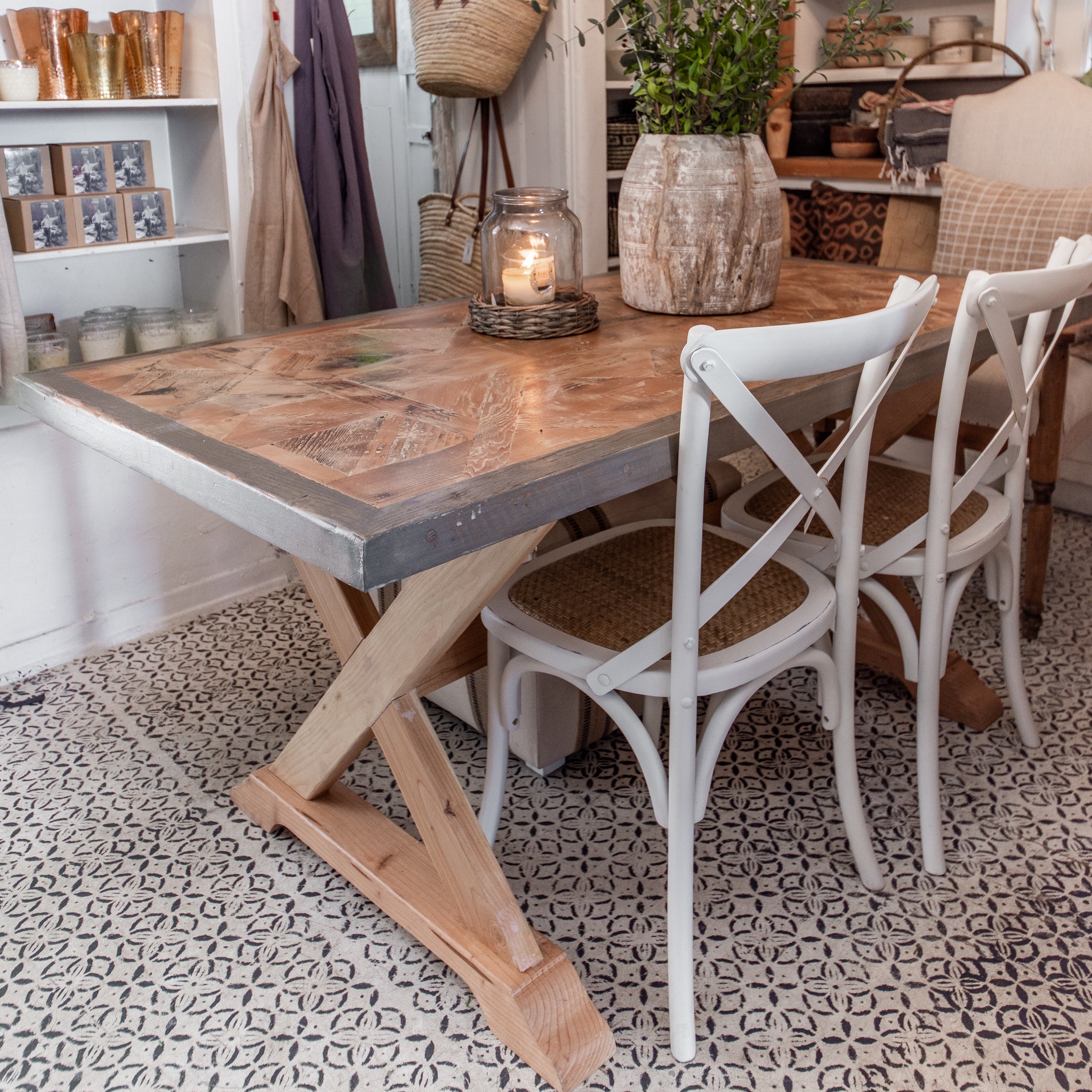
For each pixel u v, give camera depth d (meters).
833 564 1.62
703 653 1.34
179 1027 1.41
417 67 2.94
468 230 3.07
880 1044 1.36
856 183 3.53
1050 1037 1.36
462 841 1.40
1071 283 1.55
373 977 1.49
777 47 1.77
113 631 2.45
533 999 1.34
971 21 3.23
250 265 2.50
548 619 1.44
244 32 2.38
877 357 1.34
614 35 3.18
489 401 1.38
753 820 1.81
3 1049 1.37
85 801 1.88
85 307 2.53
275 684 2.26
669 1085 1.31
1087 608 2.52
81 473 2.30
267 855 1.75
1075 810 1.82
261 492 1.06
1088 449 2.98
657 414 1.30
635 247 1.88
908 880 1.66
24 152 2.17
